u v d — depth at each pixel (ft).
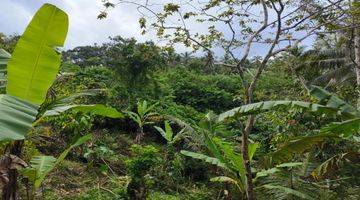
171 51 31.83
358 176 31.04
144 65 57.11
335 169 27.09
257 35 29.89
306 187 28.89
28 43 12.52
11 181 15.60
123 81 57.52
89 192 28.68
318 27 30.01
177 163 36.81
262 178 30.48
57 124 31.37
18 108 11.28
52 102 15.92
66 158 35.04
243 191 26.86
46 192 27.04
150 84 60.29
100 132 45.60
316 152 30.35
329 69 61.41
